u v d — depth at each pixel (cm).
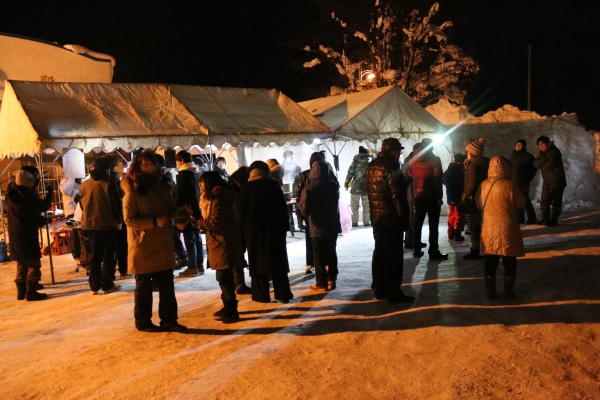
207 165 1111
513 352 495
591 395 419
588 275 714
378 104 1266
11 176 1694
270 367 489
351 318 611
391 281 647
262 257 679
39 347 594
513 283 637
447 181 1059
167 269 604
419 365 480
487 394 425
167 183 601
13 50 1670
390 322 587
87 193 805
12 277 1003
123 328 638
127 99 1051
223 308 643
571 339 518
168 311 610
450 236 1080
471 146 852
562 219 1246
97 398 451
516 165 1159
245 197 687
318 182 729
